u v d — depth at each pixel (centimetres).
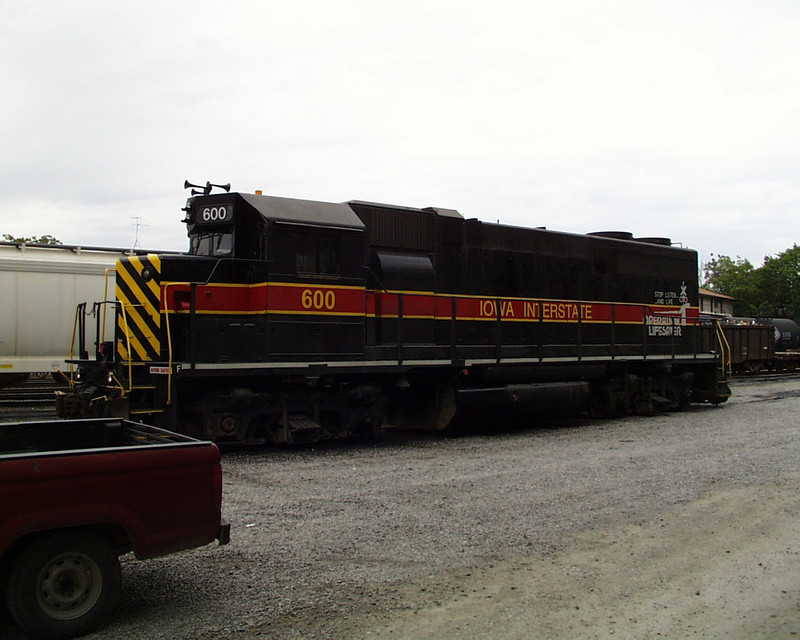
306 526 689
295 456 1066
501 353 1402
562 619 488
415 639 454
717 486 874
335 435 1195
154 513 475
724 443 1222
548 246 1537
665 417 1672
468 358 1345
